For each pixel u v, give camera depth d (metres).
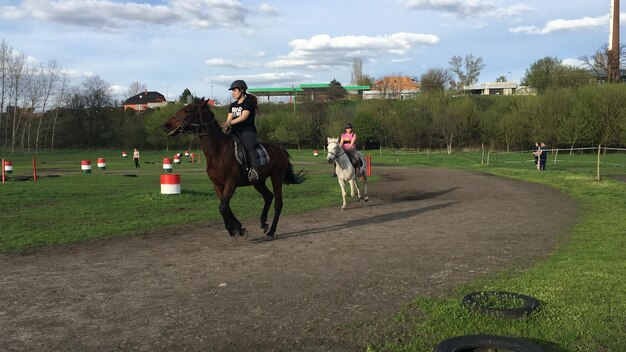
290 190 19.78
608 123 57.22
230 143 8.77
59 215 12.71
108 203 15.00
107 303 5.65
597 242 8.55
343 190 14.30
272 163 9.60
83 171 31.33
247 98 9.23
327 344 4.35
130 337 4.60
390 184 23.22
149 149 91.81
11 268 7.43
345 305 5.41
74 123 91.69
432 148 73.19
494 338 3.93
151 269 7.27
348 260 7.64
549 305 4.99
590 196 16.19
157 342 4.47
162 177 16.34
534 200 15.77
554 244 8.59
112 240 9.62
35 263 7.75
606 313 4.74
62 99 86.25
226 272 7.01
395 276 6.61
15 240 9.46
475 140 70.44
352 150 15.29
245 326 4.83
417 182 24.12
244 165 8.89
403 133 72.69
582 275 6.18
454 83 104.00
